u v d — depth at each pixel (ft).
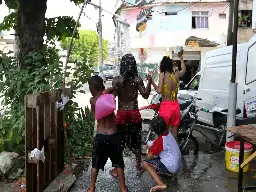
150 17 86.12
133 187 16.20
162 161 15.40
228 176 17.70
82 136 22.81
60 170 17.62
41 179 14.67
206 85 31.42
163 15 84.99
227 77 27.14
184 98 29.48
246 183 16.58
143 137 23.07
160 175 17.80
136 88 16.89
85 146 21.97
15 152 19.06
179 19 84.74
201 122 31.42
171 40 85.35
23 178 17.53
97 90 14.87
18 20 21.83
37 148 13.76
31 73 19.94
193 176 17.72
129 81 16.71
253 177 17.51
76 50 25.25
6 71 19.92
